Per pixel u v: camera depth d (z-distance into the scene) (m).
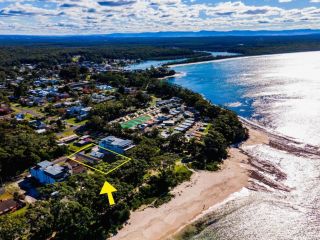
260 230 85.88
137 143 139.38
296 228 86.00
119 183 94.38
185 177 112.44
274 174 116.25
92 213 83.19
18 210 91.81
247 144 144.75
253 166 122.88
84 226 80.06
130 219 90.75
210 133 136.00
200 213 94.25
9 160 113.12
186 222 90.25
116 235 84.31
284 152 134.25
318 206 95.50
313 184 108.00
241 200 100.44
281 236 83.12
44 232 81.31
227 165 123.75
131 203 96.25
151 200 99.19
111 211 88.75
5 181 109.56
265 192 104.62
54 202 84.50
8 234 75.00
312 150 134.62
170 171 108.94
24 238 80.38
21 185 106.56
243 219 90.94
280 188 106.69
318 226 86.25
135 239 82.88
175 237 84.19
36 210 82.31
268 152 134.88
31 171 109.62
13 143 123.00
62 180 103.75
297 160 126.25
